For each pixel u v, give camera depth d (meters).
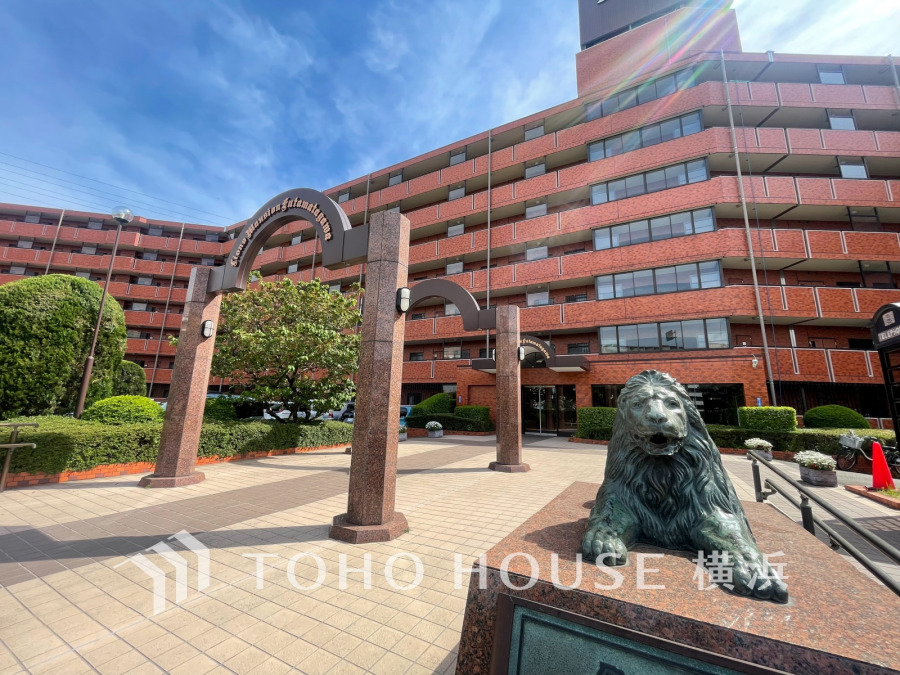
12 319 10.20
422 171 29.17
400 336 5.54
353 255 5.93
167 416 7.79
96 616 3.05
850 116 19.28
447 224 26.42
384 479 4.99
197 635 2.81
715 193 17.77
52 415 10.34
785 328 17.64
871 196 17.28
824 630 1.47
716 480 2.40
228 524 5.30
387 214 5.69
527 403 21.36
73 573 3.78
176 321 34.09
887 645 1.37
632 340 18.56
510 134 25.41
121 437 8.40
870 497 7.38
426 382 23.55
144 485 7.32
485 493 7.24
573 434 19.89
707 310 16.98
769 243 17.02
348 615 3.08
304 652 2.62
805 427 14.67
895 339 7.75
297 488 7.53
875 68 19.81
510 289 22.97
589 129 21.94
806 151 18.06
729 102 18.59
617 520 2.38
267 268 34.00
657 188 19.62
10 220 35.16
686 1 23.48
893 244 16.61
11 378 9.97
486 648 1.93
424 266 26.94
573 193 22.27
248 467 9.77
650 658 1.54
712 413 16.61
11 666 2.47
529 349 17.95
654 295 18.16
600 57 24.19
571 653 1.67
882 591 1.83
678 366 16.92
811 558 2.29
